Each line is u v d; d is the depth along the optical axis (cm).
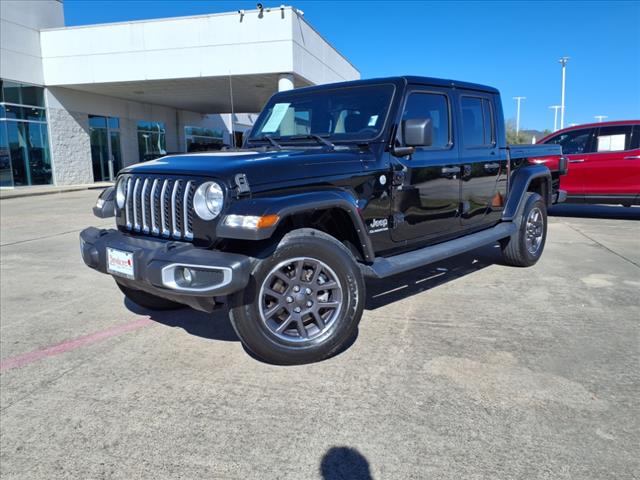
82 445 250
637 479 217
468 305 451
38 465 235
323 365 330
